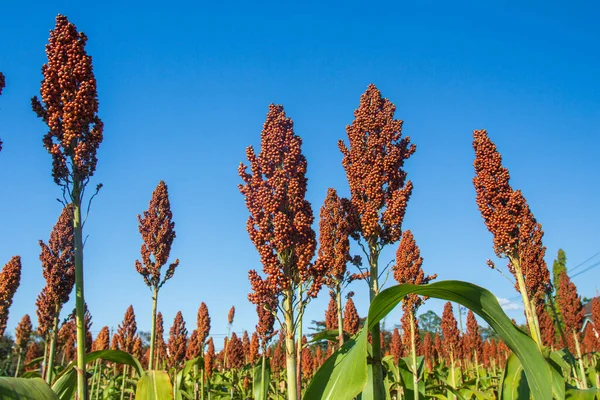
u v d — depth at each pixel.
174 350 1.90
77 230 0.74
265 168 0.86
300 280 0.82
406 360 1.44
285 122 0.88
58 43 0.79
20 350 2.47
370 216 0.94
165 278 1.47
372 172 0.98
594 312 2.79
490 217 1.11
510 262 1.10
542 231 1.54
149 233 1.48
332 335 1.05
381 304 0.70
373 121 1.02
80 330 0.70
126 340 2.40
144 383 0.81
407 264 1.65
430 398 1.46
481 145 1.14
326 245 1.50
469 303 0.69
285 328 0.80
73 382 0.83
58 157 0.76
